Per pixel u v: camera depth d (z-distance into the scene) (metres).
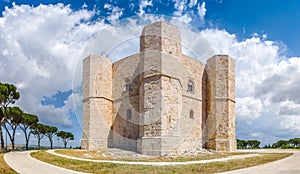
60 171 14.97
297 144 58.19
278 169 14.54
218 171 14.32
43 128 54.78
